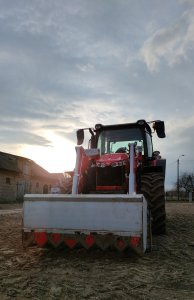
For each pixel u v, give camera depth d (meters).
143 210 4.45
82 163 5.88
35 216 4.81
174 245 5.69
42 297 3.19
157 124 7.34
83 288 3.43
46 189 39.62
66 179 6.63
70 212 4.66
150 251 5.01
